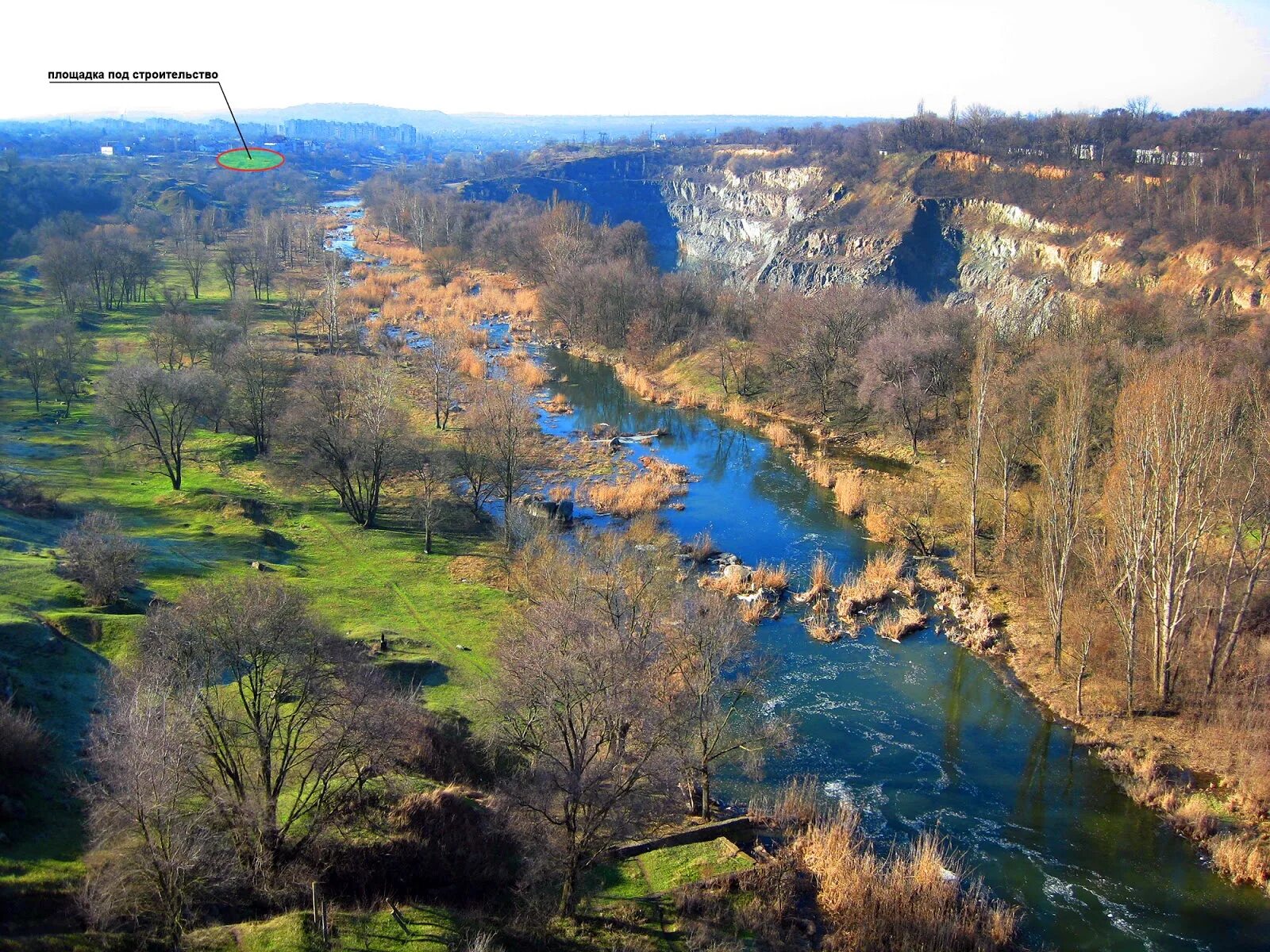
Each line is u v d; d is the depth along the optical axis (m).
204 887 32.06
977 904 39.25
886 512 83.81
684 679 43.97
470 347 142.88
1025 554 71.44
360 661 44.91
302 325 150.38
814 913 38.50
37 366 103.19
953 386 99.62
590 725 37.12
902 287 191.50
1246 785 46.88
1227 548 61.81
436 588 67.56
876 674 59.91
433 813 38.53
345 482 78.94
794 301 129.62
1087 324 96.50
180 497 79.12
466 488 88.19
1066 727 54.00
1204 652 54.88
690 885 38.44
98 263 153.25
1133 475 54.50
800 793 46.97
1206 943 38.12
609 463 100.94
